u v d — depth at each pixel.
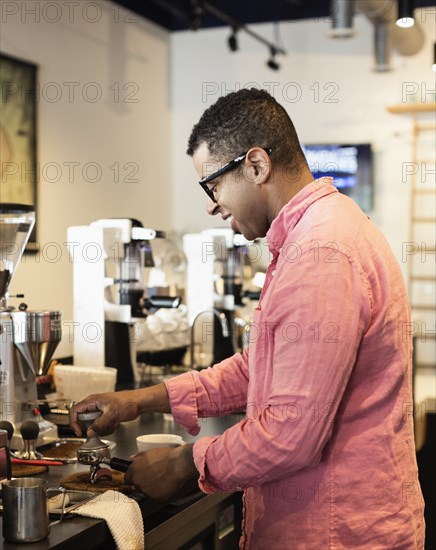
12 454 1.95
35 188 3.81
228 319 3.46
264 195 1.51
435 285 4.97
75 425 1.77
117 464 1.75
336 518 1.41
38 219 3.84
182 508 1.82
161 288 3.21
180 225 5.17
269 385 1.45
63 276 4.04
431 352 4.97
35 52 3.81
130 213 4.69
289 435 1.33
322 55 4.98
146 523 1.75
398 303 1.44
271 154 1.49
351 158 4.95
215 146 1.53
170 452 1.59
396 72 4.91
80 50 4.16
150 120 4.89
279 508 1.45
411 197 4.94
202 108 5.10
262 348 1.47
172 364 3.36
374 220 5.01
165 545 1.83
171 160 5.15
